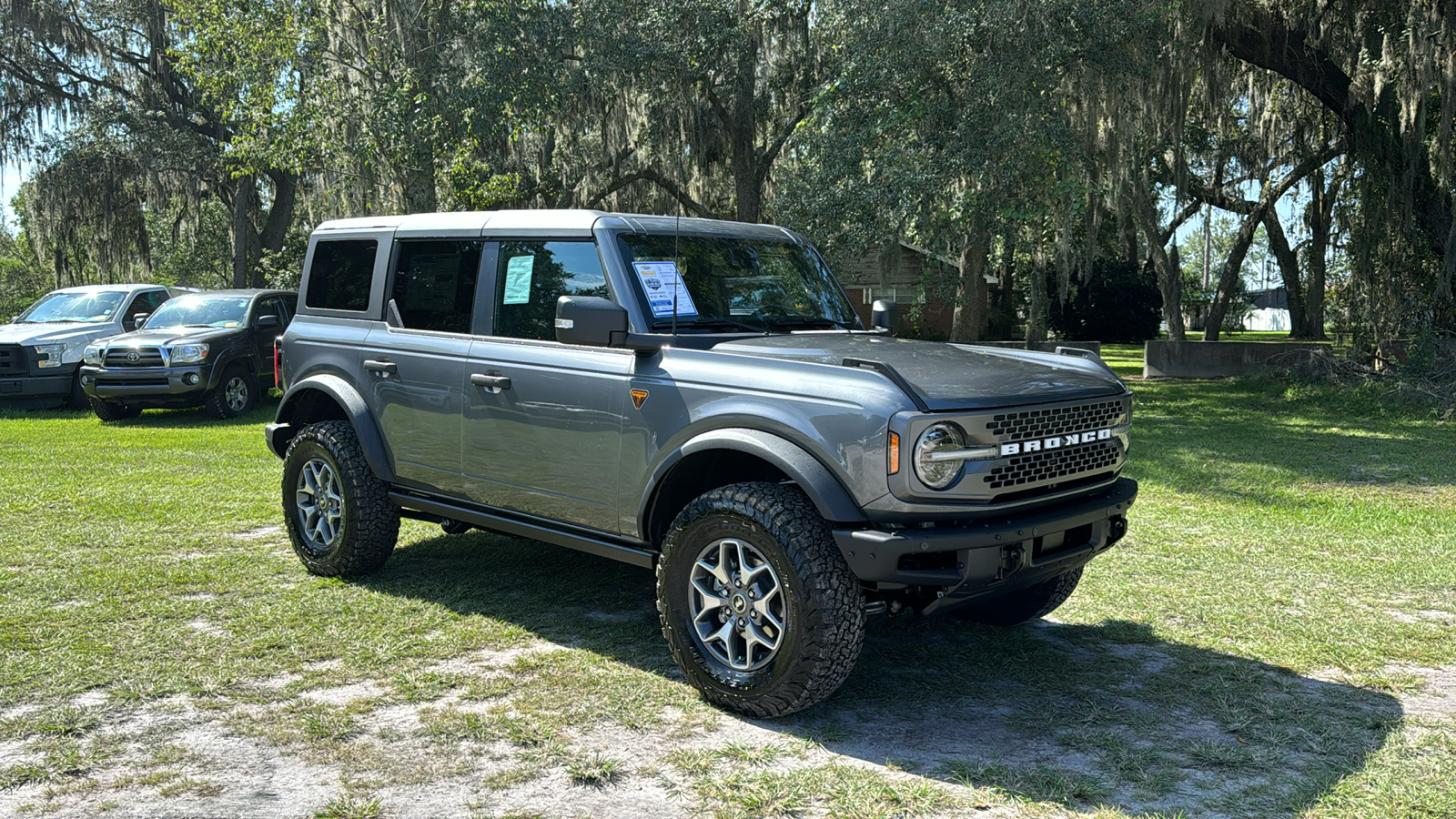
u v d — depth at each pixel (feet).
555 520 15.42
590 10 64.85
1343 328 64.95
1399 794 10.71
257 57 61.05
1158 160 92.12
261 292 50.70
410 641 15.26
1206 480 30.27
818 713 12.92
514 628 15.97
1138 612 17.34
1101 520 13.55
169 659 14.38
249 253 108.99
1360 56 56.85
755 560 12.74
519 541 21.84
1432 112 58.59
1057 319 136.87
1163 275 85.66
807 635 11.94
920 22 45.88
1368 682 14.08
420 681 13.73
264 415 47.44
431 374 16.72
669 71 68.13
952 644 15.67
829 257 53.42
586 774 10.94
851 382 12.12
